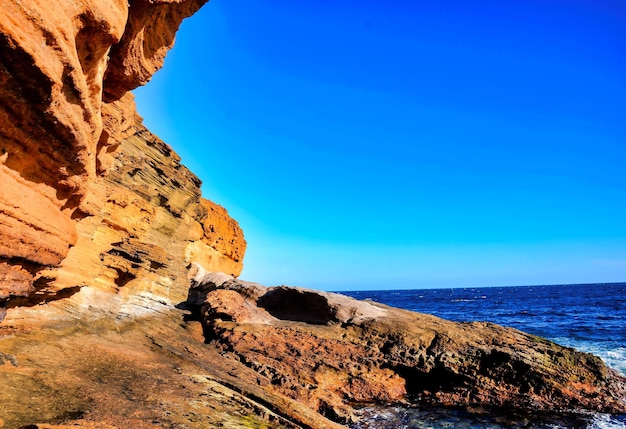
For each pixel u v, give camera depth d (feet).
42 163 28.04
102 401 30.81
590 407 58.18
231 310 77.51
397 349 71.87
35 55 19.77
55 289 44.70
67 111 25.32
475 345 71.15
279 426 36.11
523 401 60.03
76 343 44.14
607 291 481.46
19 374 30.83
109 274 60.95
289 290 93.04
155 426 28.76
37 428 22.71
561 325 145.07
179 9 41.11
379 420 53.93
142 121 77.56
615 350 92.99
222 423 32.81
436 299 411.54
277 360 65.51
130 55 38.19
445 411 57.98
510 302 320.70
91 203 54.60
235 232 146.72
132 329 60.23
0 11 17.24
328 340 73.72
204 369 50.96
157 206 80.48
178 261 88.48
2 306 28.35
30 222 28.40
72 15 22.35
